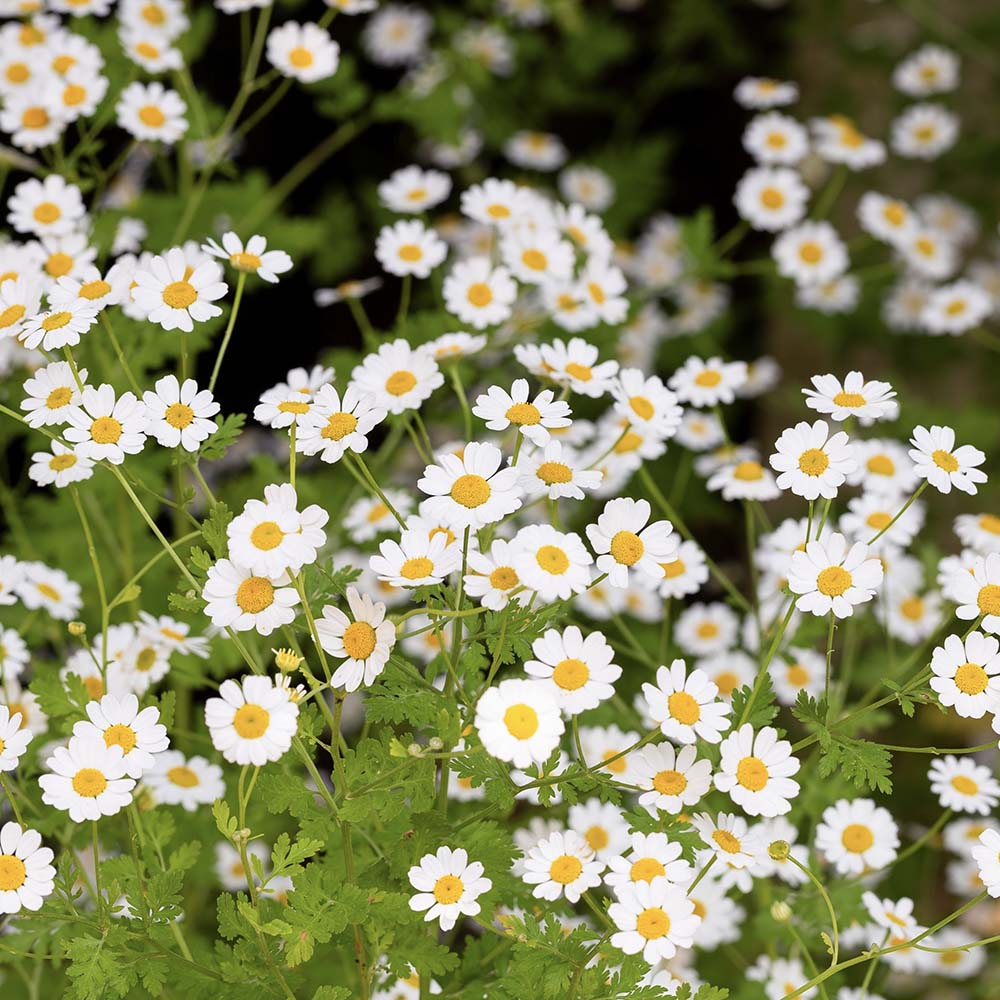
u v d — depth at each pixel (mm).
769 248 1840
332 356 1013
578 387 876
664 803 806
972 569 816
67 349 821
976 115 1555
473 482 798
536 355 884
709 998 802
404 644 942
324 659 790
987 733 1265
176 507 826
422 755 780
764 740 807
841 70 1625
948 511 1390
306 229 1124
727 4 1689
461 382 952
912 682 815
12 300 856
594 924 911
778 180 1171
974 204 1551
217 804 782
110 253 1006
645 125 1826
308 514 788
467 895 797
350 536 984
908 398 1416
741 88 1180
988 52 1508
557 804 913
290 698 782
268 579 790
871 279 1529
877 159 1191
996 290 1517
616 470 946
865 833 899
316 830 804
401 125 1658
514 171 1619
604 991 803
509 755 767
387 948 813
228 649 936
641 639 1041
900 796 1266
